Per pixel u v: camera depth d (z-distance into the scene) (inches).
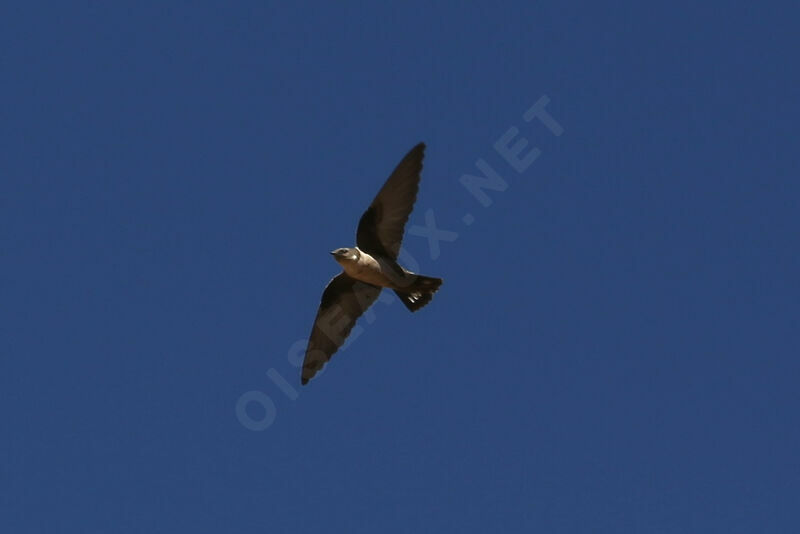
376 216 720.3
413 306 746.8
